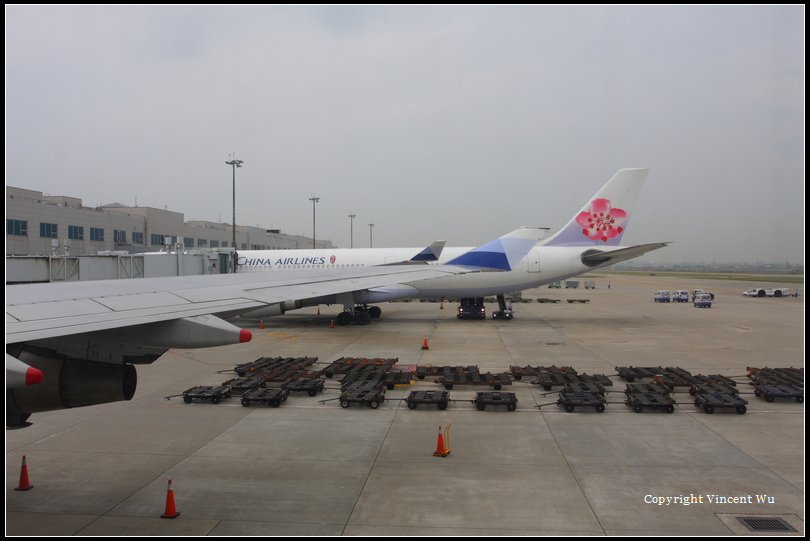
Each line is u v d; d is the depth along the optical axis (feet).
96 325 19.70
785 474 36.01
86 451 40.78
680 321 130.11
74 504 31.50
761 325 122.01
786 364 74.28
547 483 34.63
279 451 40.83
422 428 46.62
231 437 44.11
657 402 51.06
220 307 25.34
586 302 191.52
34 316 20.20
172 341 21.93
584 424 47.67
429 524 28.94
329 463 38.24
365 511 30.55
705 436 44.21
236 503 31.65
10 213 149.69
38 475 36.04
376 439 43.62
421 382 64.34
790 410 52.08
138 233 217.36
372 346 91.30
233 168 167.94
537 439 43.57
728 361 76.74
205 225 337.52
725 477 35.55
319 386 59.21
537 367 69.46
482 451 40.73
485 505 31.37
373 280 51.90
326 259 137.69
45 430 45.85
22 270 87.25
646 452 40.42
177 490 33.55
